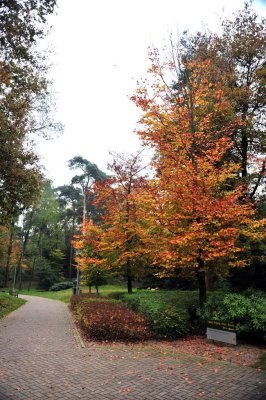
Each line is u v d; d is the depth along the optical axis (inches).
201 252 412.5
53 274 2071.9
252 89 624.1
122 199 666.8
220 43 638.5
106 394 205.5
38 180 625.3
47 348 328.5
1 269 2207.2
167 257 407.2
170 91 482.9
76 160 2054.6
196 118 473.4
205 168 425.4
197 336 396.8
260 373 253.0
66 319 581.0
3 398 193.8
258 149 623.5
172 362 281.4
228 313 370.0
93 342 357.7
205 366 270.8
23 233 2170.3
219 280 632.4
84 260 773.9
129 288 709.3
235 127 579.2
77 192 2384.4
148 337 375.6
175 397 202.8
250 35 635.5
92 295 792.3
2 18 393.1
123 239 626.5
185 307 450.9
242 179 567.2
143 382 228.5
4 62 455.5
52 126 652.1
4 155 542.6
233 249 396.5
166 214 416.2
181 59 490.0
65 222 2363.4
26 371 249.4
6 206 598.9
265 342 353.4
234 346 347.6
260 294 444.8
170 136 470.3
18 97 550.9
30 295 1712.6
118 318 381.7
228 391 214.2
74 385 220.2
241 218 428.1
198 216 401.1
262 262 534.9
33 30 421.7
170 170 446.6
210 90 538.0
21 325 493.0
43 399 194.7
